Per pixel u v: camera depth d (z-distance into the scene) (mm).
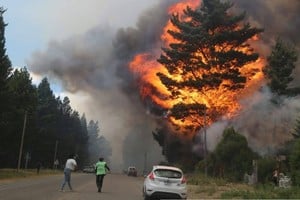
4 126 63031
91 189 26312
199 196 26516
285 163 40625
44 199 18453
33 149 90438
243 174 43094
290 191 22328
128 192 26297
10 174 41938
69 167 23938
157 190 20750
